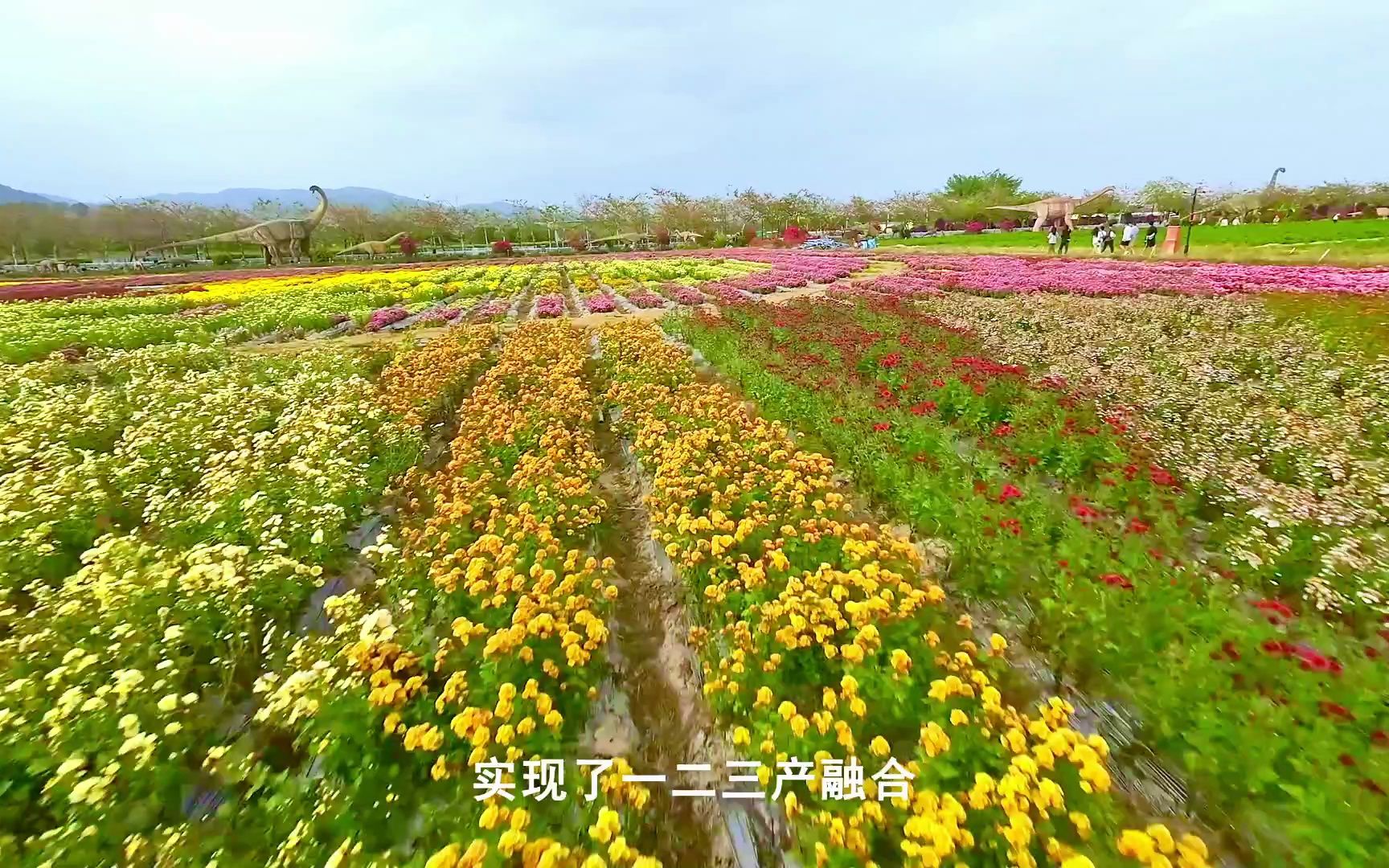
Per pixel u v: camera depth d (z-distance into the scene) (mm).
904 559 4957
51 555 5535
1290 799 3041
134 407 9609
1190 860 2646
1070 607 4285
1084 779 3016
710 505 6023
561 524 5941
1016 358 11070
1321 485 6090
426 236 71125
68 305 23312
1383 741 3027
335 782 3496
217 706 4312
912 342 11492
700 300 21953
